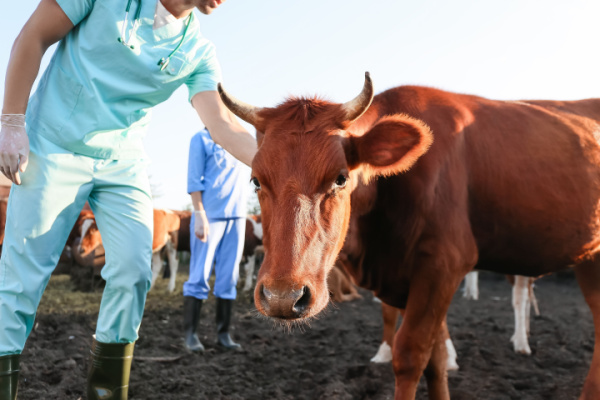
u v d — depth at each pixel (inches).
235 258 212.8
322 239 91.1
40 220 95.0
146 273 103.6
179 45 102.4
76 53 97.1
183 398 146.9
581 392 154.2
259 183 96.0
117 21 95.7
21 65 91.5
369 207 119.6
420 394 159.8
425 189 118.9
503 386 163.0
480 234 134.5
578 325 287.0
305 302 85.5
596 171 145.9
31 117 97.6
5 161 89.8
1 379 91.9
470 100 142.8
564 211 138.5
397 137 100.0
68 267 399.5
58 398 139.2
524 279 219.6
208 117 112.3
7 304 93.6
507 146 135.6
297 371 180.4
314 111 99.1
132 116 102.1
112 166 102.1
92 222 365.7
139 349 206.1
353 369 180.4
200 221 197.9
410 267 122.0
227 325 215.6
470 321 295.7
